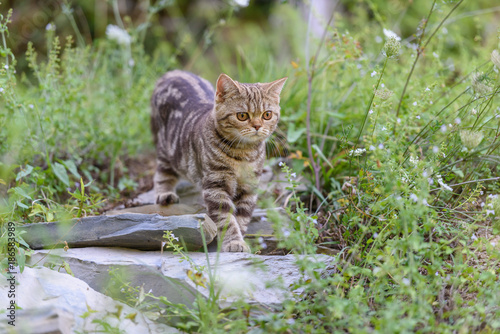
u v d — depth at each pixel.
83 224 4.34
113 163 6.39
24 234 4.35
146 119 7.13
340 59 5.89
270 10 12.03
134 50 7.65
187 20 11.93
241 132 4.73
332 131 6.17
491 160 4.22
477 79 4.24
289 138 5.87
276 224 3.54
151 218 4.22
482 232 4.44
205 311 3.34
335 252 4.44
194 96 5.90
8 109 5.34
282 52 10.27
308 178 5.62
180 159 5.50
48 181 5.50
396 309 3.00
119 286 3.85
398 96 5.88
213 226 4.34
